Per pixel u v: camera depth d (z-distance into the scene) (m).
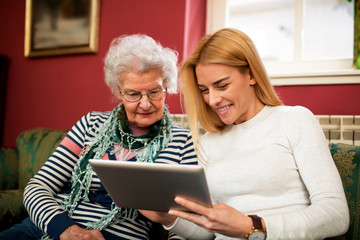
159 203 0.89
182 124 1.78
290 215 0.88
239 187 1.09
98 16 2.25
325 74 1.65
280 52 2.11
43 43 2.42
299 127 1.05
